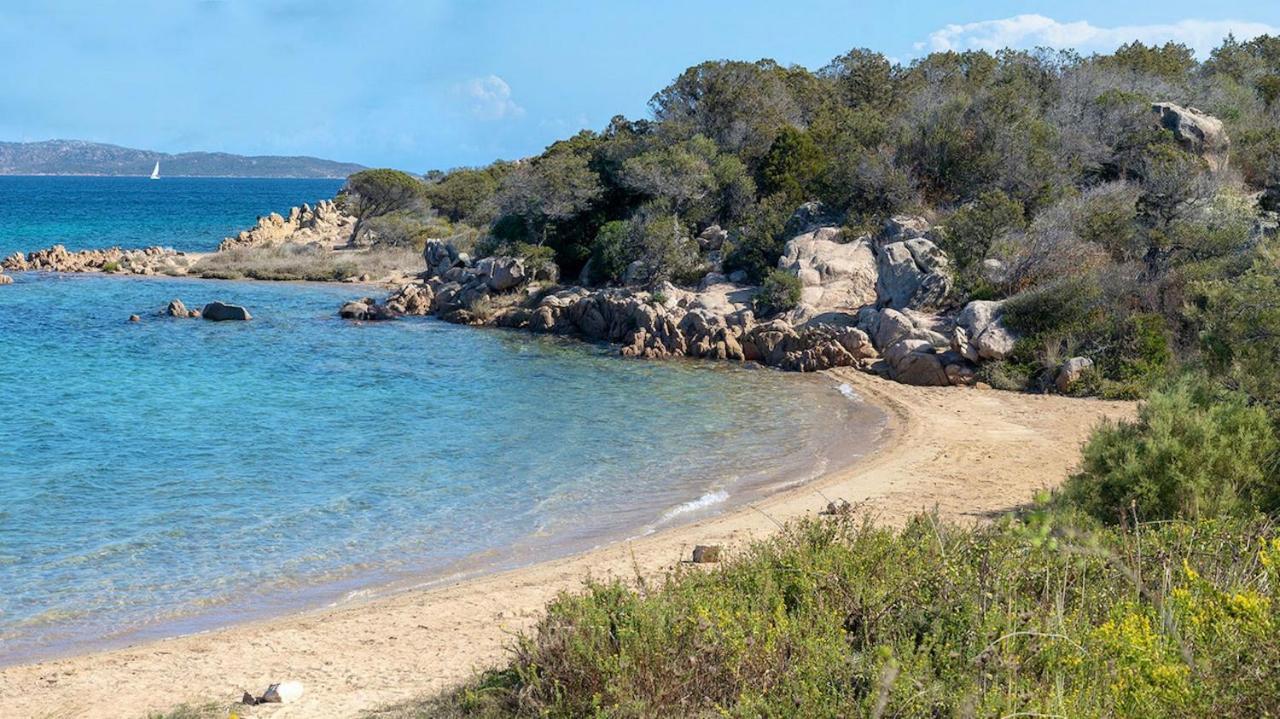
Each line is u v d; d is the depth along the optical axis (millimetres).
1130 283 33906
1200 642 6223
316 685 11516
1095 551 7367
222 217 153625
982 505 18625
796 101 68562
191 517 19453
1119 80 54094
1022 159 45406
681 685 7777
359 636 13422
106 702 11320
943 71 65500
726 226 55844
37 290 63781
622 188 57375
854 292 42250
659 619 8336
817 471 22797
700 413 29484
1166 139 46312
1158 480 13602
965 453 23672
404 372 36812
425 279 62469
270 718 10219
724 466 23438
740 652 7750
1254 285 18547
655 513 19797
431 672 11734
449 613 14219
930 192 48406
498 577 16000
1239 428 13891
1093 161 47594
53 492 20969
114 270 75500
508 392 32906
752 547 10680
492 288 53375
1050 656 6695
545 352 41844
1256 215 37000
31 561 16938
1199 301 31766
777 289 42281
